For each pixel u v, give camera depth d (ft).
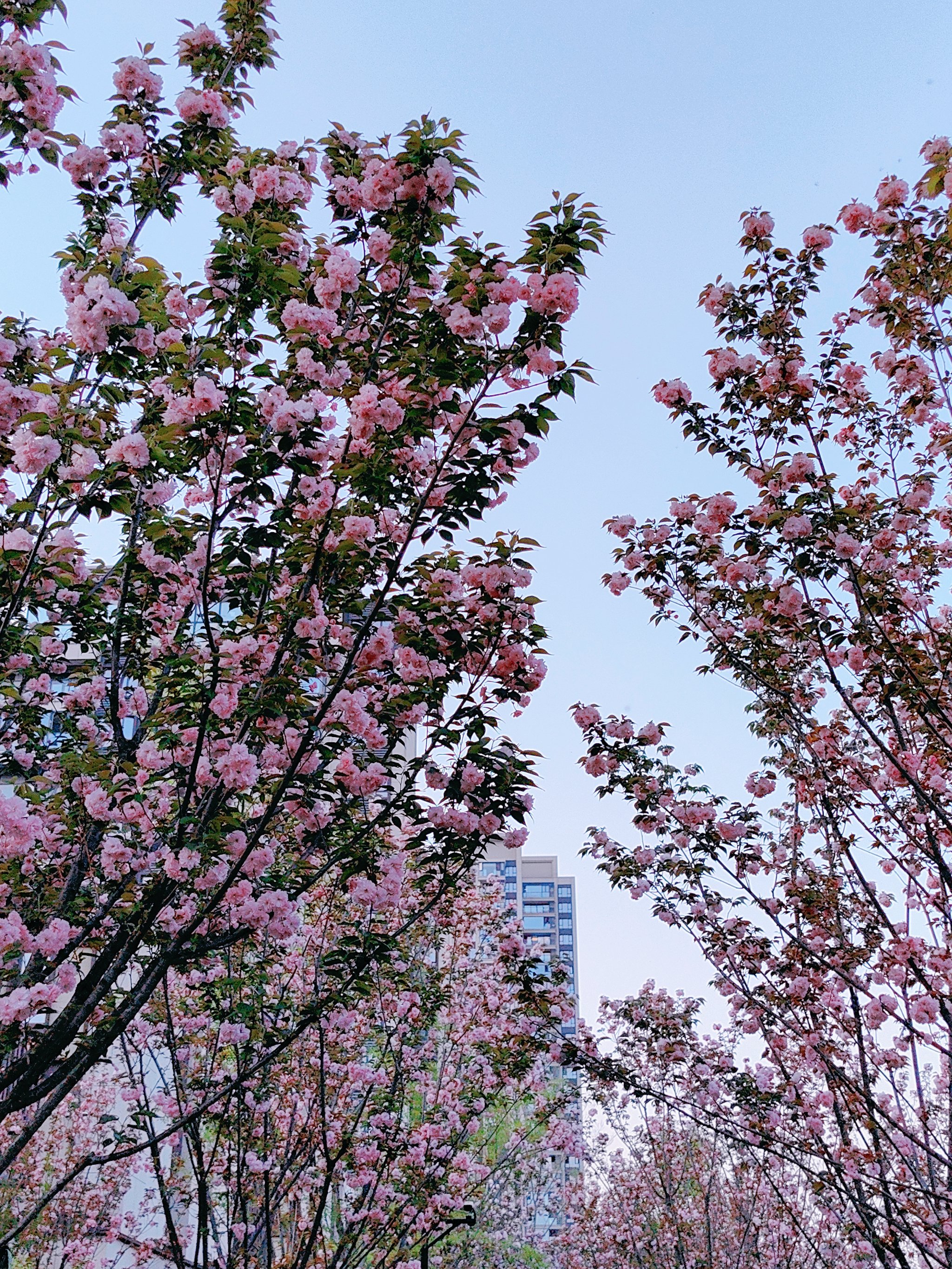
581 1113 48.73
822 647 23.71
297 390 16.63
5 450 16.76
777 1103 27.20
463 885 34.40
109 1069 40.16
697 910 27.86
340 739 17.88
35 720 19.19
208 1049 26.63
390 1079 30.94
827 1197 30.48
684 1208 49.42
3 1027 14.46
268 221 17.31
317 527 16.56
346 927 27.25
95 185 18.08
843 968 26.14
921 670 22.50
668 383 25.34
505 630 17.99
